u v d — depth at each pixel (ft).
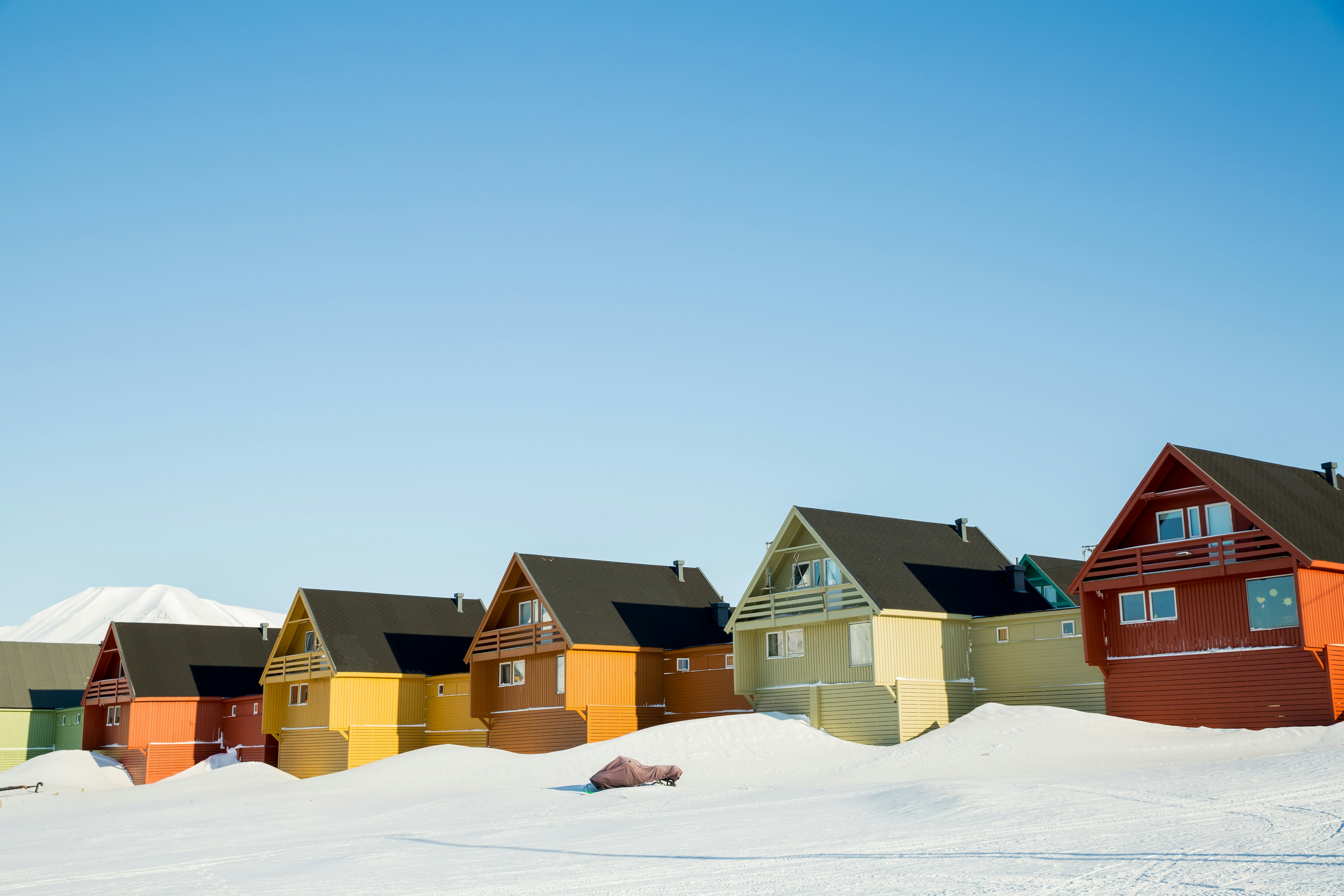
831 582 142.10
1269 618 111.86
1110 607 124.47
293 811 107.76
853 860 58.49
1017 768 101.45
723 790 101.45
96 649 268.00
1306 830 59.21
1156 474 119.44
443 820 91.71
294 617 195.00
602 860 63.82
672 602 174.09
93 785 196.95
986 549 157.79
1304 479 126.00
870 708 133.69
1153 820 65.51
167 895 59.62
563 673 159.63
